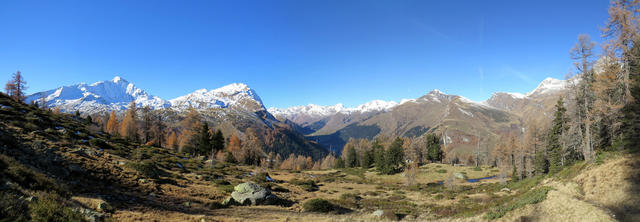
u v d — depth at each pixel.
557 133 53.41
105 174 28.28
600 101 32.22
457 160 171.62
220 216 23.67
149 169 34.75
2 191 13.05
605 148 33.22
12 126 33.69
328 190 56.00
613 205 18.69
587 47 32.94
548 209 19.58
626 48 27.02
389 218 26.95
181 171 46.59
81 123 67.75
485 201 36.12
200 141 84.44
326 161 174.00
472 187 63.44
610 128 34.31
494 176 85.06
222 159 81.12
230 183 44.25
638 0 25.80
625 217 16.12
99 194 22.17
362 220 25.50
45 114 54.75
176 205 25.44
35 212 12.58
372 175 95.56
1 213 11.35
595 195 22.06
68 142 37.53
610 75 29.88
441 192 55.12
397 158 95.06
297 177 74.94
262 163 101.88
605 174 23.78
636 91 27.20
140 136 89.56
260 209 29.42
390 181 82.94
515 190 46.75
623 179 20.83
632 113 27.12
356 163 131.25
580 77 35.56
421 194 53.75
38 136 33.22
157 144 80.50
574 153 44.59
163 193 28.94
